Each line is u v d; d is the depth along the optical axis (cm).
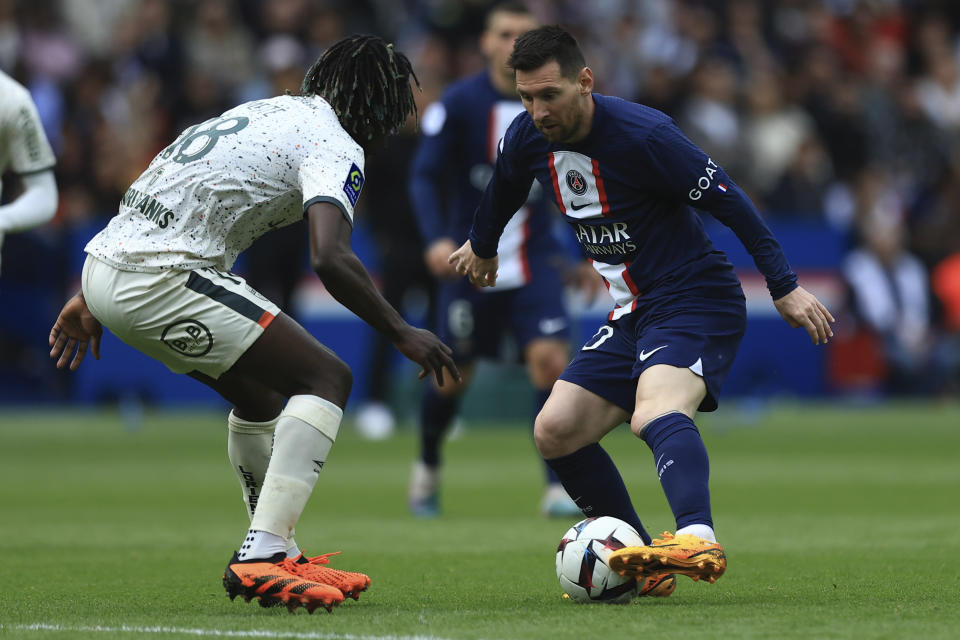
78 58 6588
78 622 1413
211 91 5981
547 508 2692
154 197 1523
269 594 1459
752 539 2302
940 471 3738
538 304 2720
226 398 1623
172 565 1991
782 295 1620
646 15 7556
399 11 7362
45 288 5753
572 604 1545
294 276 4772
